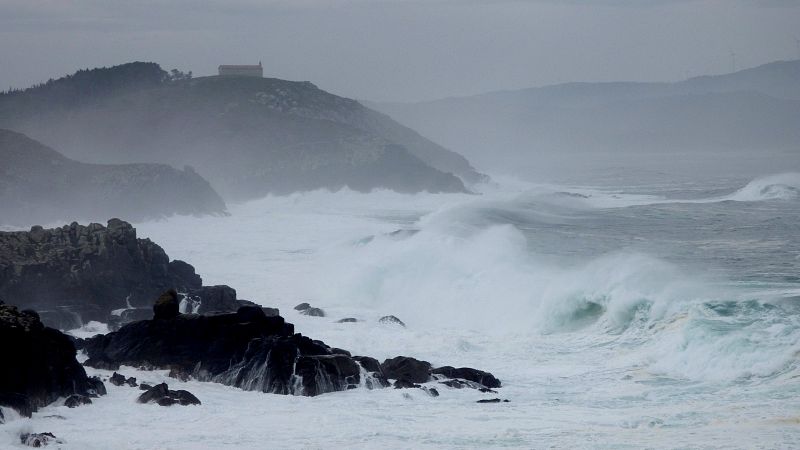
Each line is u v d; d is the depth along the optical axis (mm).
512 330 122250
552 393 89312
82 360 103125
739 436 69062
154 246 146875
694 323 99188
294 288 156125
